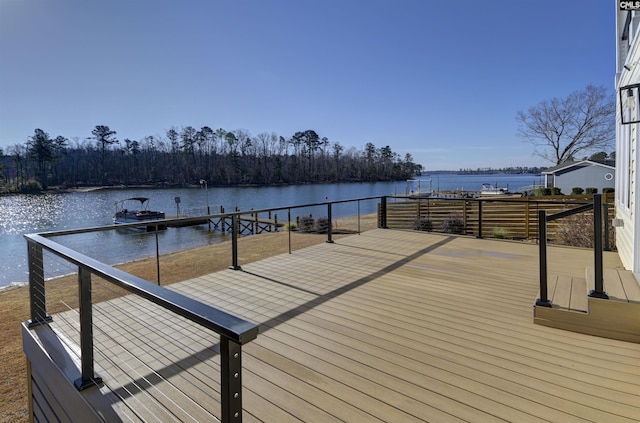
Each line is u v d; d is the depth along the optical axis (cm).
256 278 358
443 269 386
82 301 163
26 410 283
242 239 1038
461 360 188
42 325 245
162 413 146
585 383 165
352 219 1622
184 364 189
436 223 966
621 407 145
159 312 266
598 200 221
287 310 266
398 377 171
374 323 239
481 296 294
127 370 182
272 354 196
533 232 816
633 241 298
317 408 147
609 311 214
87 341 166
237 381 84
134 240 1428
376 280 345
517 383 165
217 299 293
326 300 288
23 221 2138
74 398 167
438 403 149
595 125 2386
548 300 241
